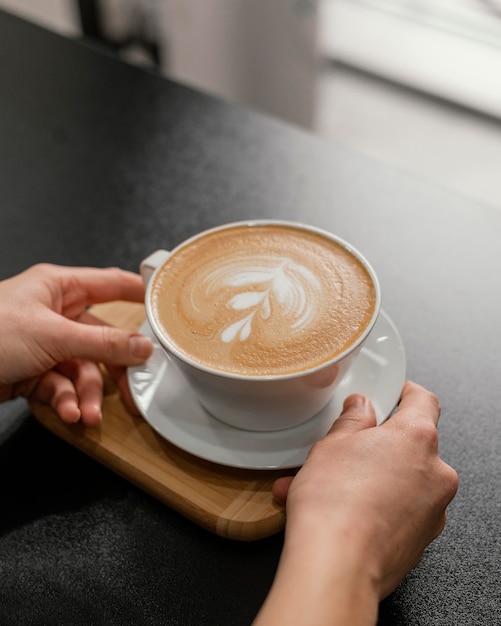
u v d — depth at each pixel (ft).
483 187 4.97
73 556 1.43
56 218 2.07
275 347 1.42
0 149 2.30
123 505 1.49
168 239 1.99
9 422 1.64
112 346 1.58
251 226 1.64
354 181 2.14
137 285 1.75
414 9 6.29
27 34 2.72
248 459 1.45
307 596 1.16
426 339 1.74
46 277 1.69
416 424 1.39
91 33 4.96
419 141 5.36
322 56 5.51
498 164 5.18
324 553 1.20
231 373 1.37
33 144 2.30
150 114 2.37
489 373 1.67
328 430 1.50
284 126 2.32
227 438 1.49
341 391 1.55
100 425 1.58
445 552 1.40
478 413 1.60
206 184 2.14
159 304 1.51
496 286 1.85
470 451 1.54
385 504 1.27
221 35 5.26
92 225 2.05
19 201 2.13
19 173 2.22
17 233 2.04
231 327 1.46
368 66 5.89
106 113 2.38
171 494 1.46
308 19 4.96
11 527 1.47
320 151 2.23
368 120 5.56
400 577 1.30
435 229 1.99
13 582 1.40
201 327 1.46
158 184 2.15
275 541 1.44
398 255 1.93
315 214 2.04
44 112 2.40
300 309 1.48
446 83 5.77
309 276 1.53
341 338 1.42
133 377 1.60
